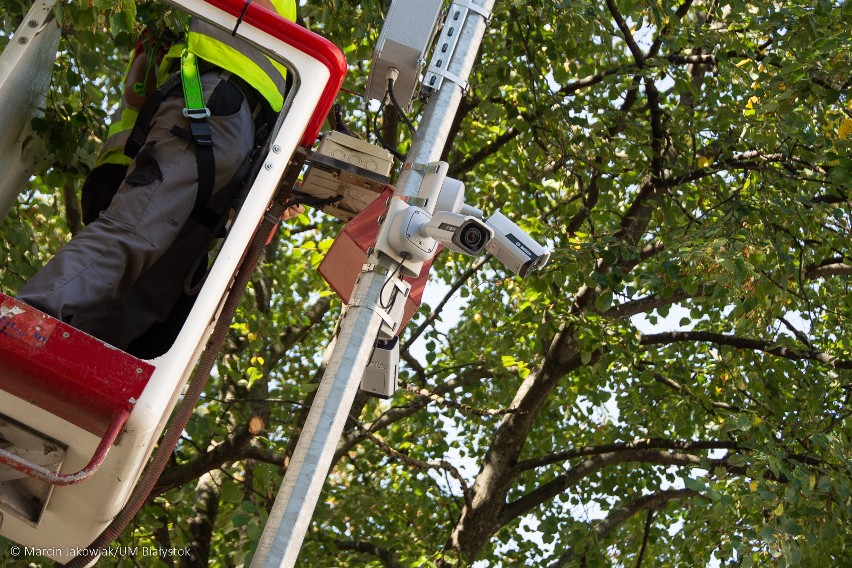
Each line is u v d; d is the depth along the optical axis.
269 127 3.91
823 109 8.37
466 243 3.78
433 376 12.11
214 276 3.18
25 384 2.93
